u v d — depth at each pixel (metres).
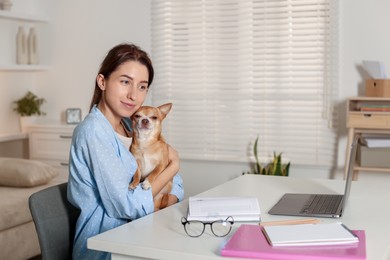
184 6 4.67
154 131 2.12
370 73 4.04
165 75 4.79
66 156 4.77
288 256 1.50
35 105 4.98
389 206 2.22
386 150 3.87
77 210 2.16
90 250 2.00
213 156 4.71
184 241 1.69
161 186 2.14
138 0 4.82
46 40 5.18
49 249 2.03
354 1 4.22
